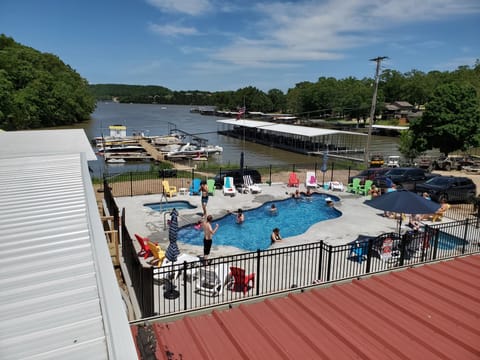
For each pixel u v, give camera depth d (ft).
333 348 23.39
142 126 373.81
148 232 57.11
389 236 43.73
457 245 51.01
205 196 70.03
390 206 45.96
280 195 83.92
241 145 242.58
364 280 34.04
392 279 34.35
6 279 14.28
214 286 36.35
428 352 23.13
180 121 457.68
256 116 498.28
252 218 69.51
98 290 13.47
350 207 74.28
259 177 95.40
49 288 13.75
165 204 74.90
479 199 71.00
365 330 25.59
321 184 95.40
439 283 33.63
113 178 103.35
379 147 232.53
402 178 90.17
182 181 93.71
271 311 28.19
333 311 28.22
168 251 39.73
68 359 10.33
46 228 19.33
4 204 23.29
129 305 34.01
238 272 36.27
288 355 22.44
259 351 22.93
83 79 517.55
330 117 431.02
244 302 29.27
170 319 26.58
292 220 69.46
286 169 129.90
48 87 333.21
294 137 244.01
